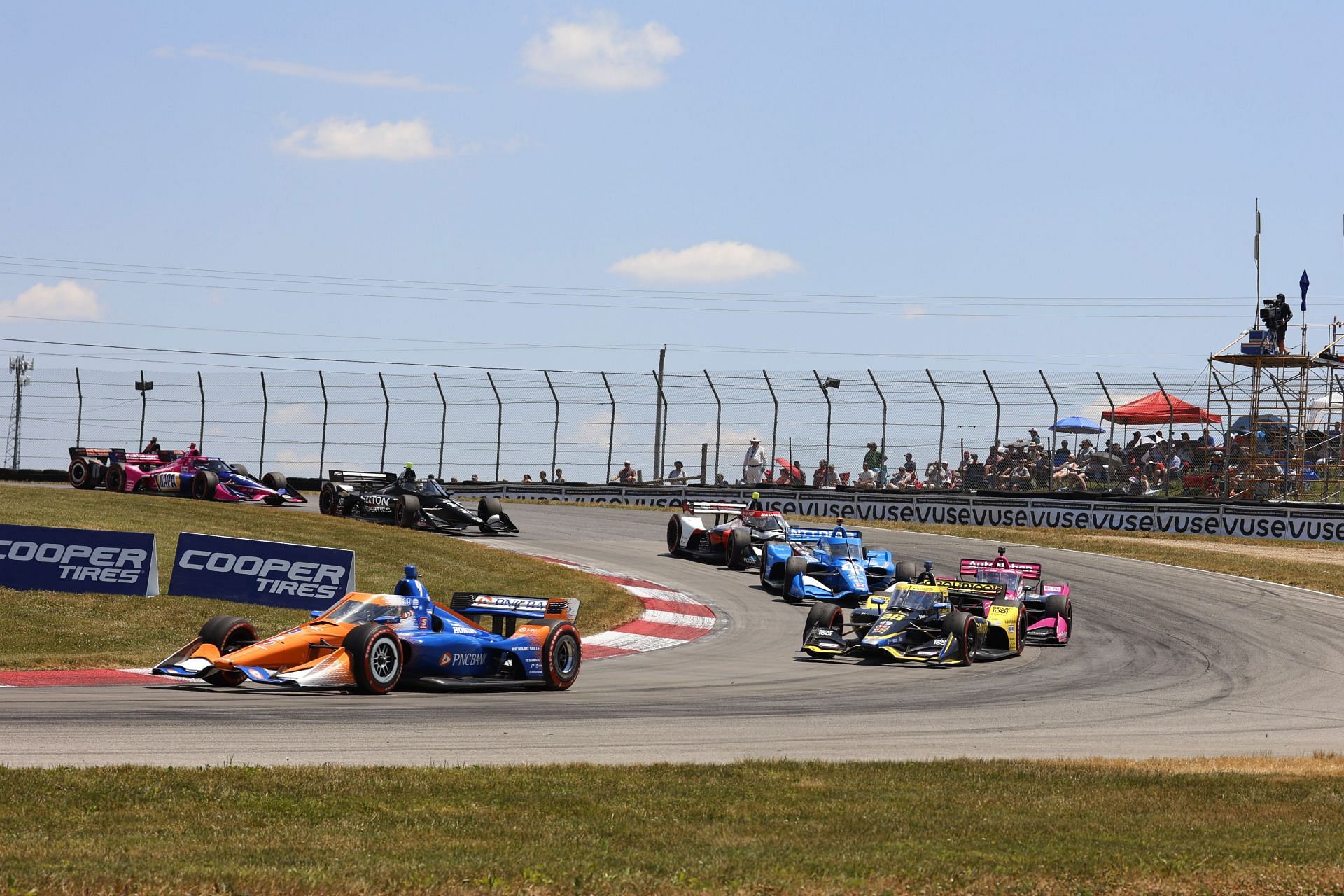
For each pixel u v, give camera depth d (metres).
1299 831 19.53
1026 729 32.50
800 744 28.50
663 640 50.56
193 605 48.03
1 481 105.44
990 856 16.92
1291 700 40.19
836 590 60.75
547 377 104.06
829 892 14.56
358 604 34.75
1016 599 50.53
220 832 16.98
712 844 17.28
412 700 32.38
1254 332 96.12
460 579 60.34
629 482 103.75
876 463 97.06
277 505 84.94
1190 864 16.48
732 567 72.31
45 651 40.44
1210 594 64.69
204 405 103.25
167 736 25.03
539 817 18.77
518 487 108.44
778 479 103.81
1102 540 83.31
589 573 67.25
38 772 20.06
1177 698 39.69
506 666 37.06
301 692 32.75
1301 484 94.31
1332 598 63.81
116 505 72.06
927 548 79.38
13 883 13.62
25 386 103.62
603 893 14.21
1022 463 94.44
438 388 104.00
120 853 15.44
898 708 35.28
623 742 27.47
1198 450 96.12
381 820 18.16
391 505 76.56
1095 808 21.06
